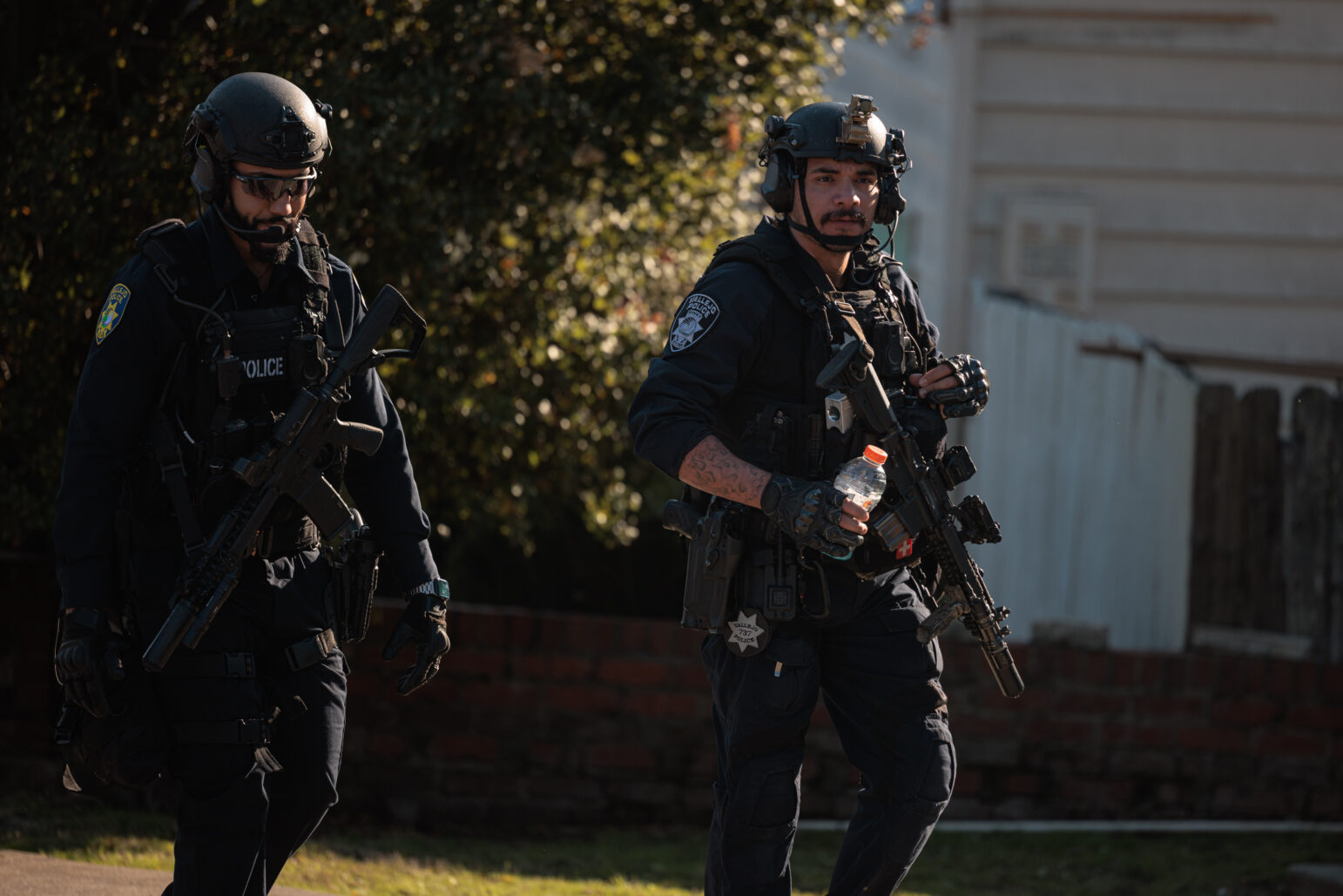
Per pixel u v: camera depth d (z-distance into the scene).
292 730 9.02
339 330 9.02
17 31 17.12
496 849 18.06
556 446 19.86
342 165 16.02
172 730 8.51
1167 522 24.42
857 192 9.14
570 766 20.25
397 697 20.08
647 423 8.88
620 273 19.33
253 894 8.78
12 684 18.97
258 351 8.55
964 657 20.58
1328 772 20.52
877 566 9.23
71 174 15.95
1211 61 31.22
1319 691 20.58
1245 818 20.48
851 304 9.38
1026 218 31.05
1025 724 20.52
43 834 15.51
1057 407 25.72
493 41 17.38
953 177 30.94
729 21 18.92
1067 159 31.19
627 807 20.30
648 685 20.34
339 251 17.03
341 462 9.03
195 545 8.44
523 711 20.25
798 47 19.94
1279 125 31.34
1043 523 25.66
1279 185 31.38
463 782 20.09
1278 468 23.42
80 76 16.92
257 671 8.98
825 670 9.66
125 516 8.66
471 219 17.41
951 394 9.43
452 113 16.66
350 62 16.52
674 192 20.03
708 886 9.62
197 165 8.58
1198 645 23.80
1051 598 25.56
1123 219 31.30
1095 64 31.12
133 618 8.59
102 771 8.50
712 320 8.99
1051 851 18.23
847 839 9.70
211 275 8.52
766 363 9.19
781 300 9.16
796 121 9.20
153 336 8.39
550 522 21.56
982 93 31.02
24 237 16.33
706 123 18.94
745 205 22.56
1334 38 31.23
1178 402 24.42
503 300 18.84
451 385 18.33
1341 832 19.16
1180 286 31.38
